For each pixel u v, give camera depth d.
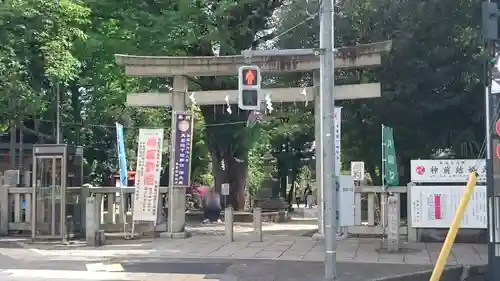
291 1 21.84
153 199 16.14
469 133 18.69
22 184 18.62
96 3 20.84
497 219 10.52
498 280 10.42
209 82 22.05
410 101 18.67
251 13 22.20
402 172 21.28
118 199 17.28
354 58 15.67
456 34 18.12
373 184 24.59
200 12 20.09
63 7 20.19
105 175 34.16
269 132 29.61
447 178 15.45
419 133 19.59
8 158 33.81
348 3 19.34
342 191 10.52
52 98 25.44
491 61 10.48
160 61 16.70
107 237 16.34
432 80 18.08
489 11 9.11
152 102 16.86
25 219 17.42
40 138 30.22
